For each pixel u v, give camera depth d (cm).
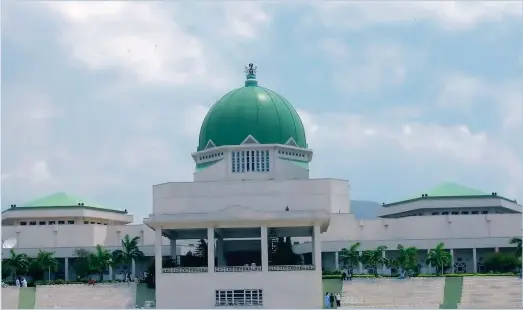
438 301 11650
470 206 16500
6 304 12031
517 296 11625
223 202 13525
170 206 13575
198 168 14200
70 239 15675
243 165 13750
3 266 13788
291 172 13738
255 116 13825
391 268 14562
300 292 10775
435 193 16812
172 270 10950
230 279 10862
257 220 10894
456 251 15238
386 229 15338
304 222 10944
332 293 11725
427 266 15050
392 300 11744
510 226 15400
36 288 12531
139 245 15475
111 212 17412
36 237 15700
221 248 12950
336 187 15225
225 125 13862
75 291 12412
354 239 15262
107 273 15188
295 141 14025
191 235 12850
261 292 10812
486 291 11850
